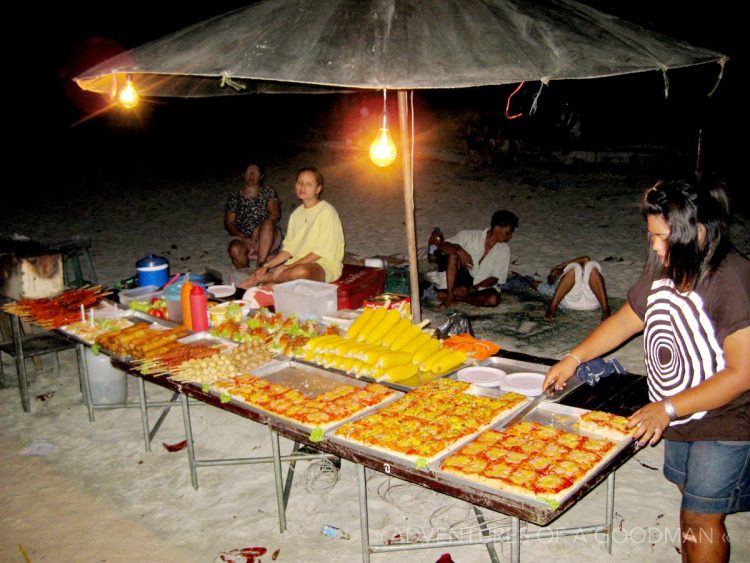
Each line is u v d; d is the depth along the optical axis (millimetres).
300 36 3037
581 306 7035
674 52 3088
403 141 4227
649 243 2688
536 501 2527
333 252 5719
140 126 26188
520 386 3562
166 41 3459
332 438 3100
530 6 3254
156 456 4676
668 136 17406
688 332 2514
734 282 2389
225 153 20562
